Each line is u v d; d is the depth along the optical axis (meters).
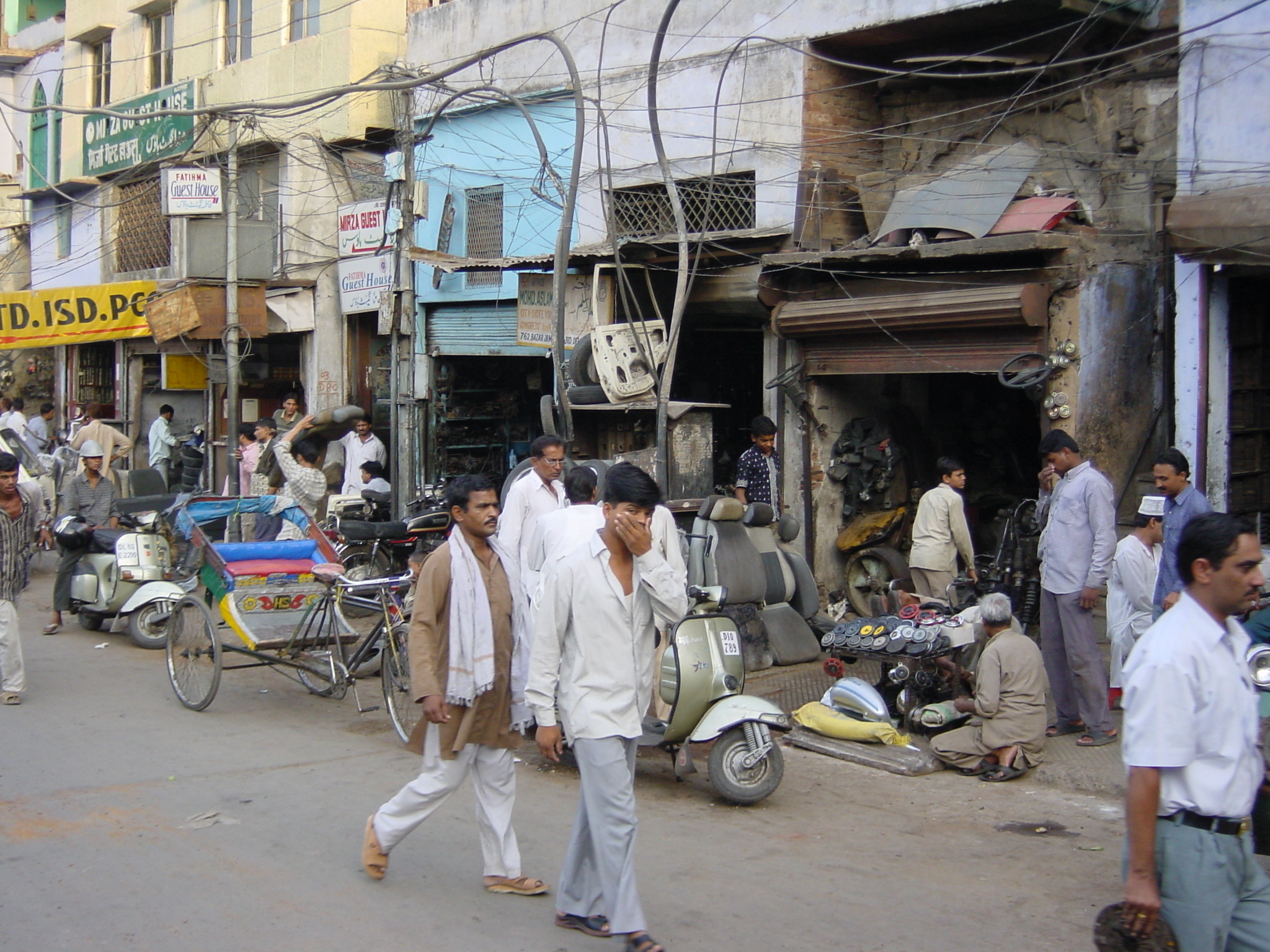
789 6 11.26
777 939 4.33
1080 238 8.92
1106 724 6.91
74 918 4.43
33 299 19.33
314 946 4.20
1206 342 8.23
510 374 16.02
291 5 17.56
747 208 11.75
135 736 7.22
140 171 20.53
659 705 6.48
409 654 4.61
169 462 19.20
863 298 10.05
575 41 13.38
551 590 4.27
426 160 15.43
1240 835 3.20
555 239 13.73
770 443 10.05
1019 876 5.04
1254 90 8.04
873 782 6.53
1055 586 7.00
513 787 4.80
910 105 11.49
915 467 11.46
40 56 24.44
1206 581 3.17
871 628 7.36
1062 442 6.98
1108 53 9.19
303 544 8.35
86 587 10.66
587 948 4.23
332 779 6.35
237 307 14.45
